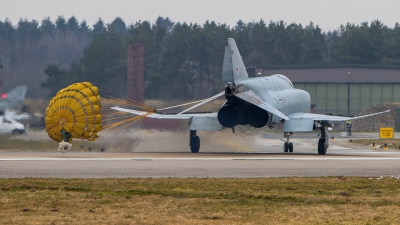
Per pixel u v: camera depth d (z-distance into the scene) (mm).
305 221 43312
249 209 47625
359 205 49969
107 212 45500
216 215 45031
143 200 50812
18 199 50188
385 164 81188
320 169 74438
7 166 73562
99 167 73375
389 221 43625
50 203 48750
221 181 61906
